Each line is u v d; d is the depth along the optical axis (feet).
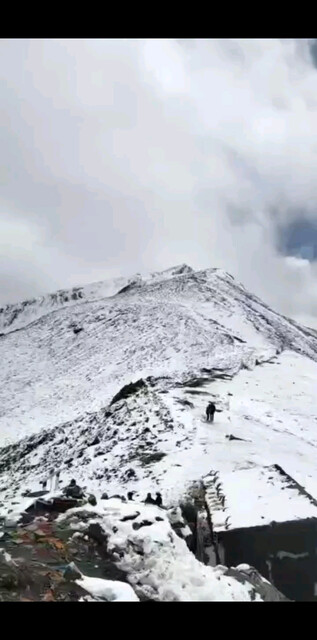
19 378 301.43
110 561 31.48
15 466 138.72
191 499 56.08
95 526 34.73
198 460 81.41
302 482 71.20
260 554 46.70
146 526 35.47
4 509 40.75
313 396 148.36
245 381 161.89
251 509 52.08
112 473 89.40
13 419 235.61
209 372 172.35
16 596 24.86
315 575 46.39
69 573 27.81
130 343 311.88
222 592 30.07
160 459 87.71
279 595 33.06
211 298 412.57
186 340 301.63
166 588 29.43
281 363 198.59
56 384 279.08
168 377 165.37
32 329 398.21
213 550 46.57
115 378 264.11
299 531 48.57
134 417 123.34
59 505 38.99
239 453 83.66
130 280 644.27
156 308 369.50
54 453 133.59
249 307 432.25
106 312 385.50
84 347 332.60
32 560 29.55
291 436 102.47
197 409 118.73
